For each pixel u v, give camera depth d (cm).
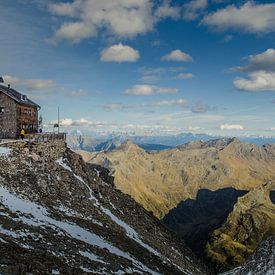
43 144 7625
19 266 2877
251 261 4253
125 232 7069
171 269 6303
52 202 6097
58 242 4178
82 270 3597
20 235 3838
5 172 5894
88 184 8431
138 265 5178
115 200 8994
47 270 3109
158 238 8644
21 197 5488
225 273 4747
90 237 5272
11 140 7488
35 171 6581
